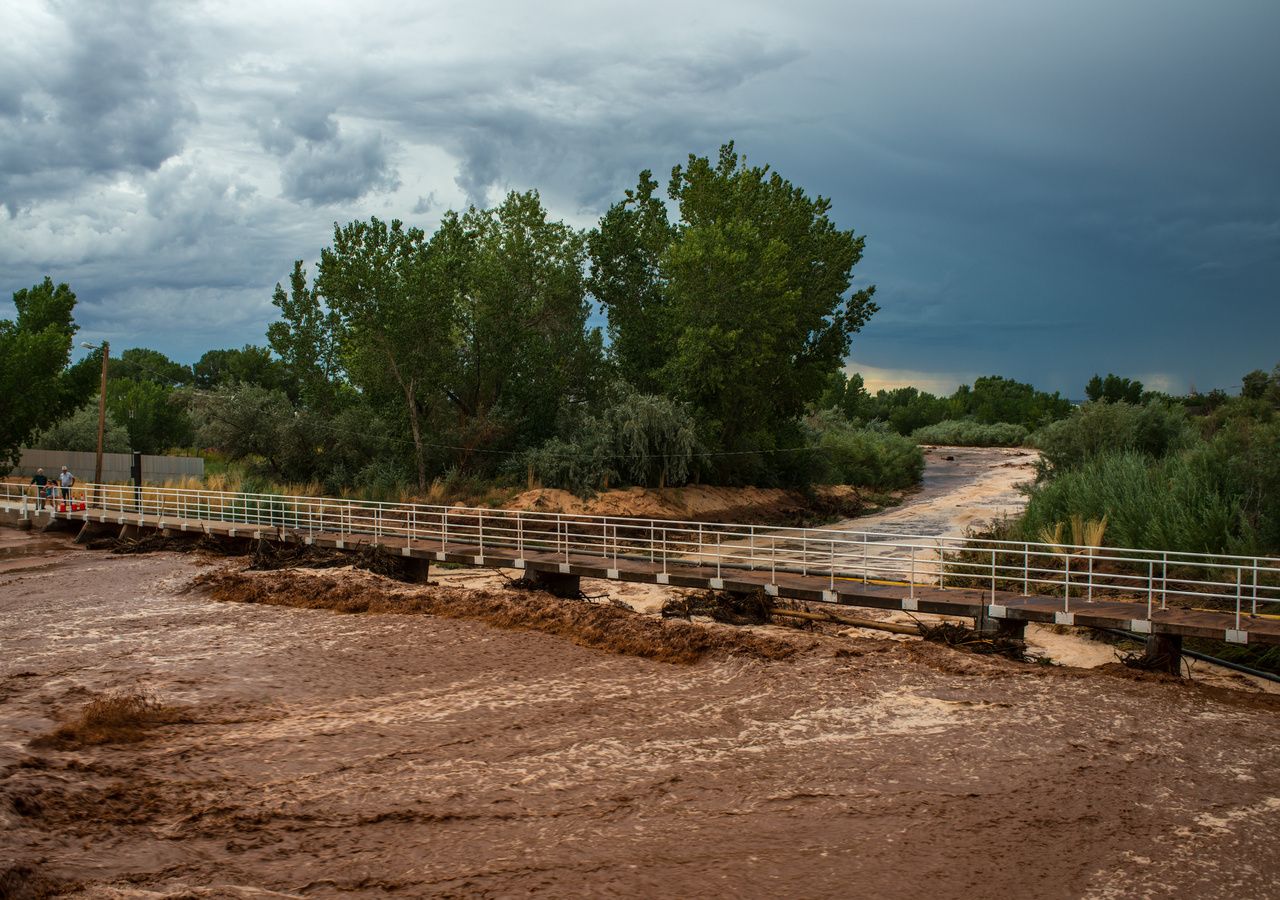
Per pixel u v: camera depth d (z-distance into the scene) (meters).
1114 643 18.41
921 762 10.40
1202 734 11.35
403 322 41.94
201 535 30.48
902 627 18.41
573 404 50.44
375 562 24.41
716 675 14.52
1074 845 8.22
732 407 47.62
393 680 14.31
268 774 10.02
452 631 17.75
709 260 43.47
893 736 11.34
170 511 36.00
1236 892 7.37
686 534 38.25
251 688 13.66
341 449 47.09
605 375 50.97
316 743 11.11
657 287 50.28
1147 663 15.29
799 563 19.86
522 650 16.34
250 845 8.16
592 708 12.71
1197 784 9.70
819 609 21.22
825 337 52.12
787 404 53.31
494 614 18.78
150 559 28.61
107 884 7.34
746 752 10.79
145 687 13.51
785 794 9.43
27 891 7.16
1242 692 13.69
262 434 47.28
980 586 22.50
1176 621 15.15
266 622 18.73
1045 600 17.28
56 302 50.84
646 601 22.84
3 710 12.27
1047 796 9.35
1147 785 9.66
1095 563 23.34
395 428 47.28
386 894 7.25
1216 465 25.59
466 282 46.69
